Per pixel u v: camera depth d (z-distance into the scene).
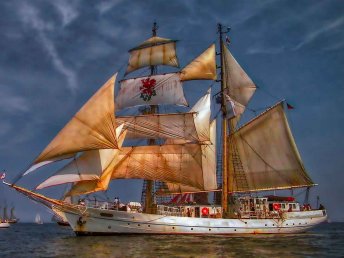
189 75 53.97
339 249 34.62
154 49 55.56
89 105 42.31
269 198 51.31
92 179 41.69
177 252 31.00
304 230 50.19
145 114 54.47
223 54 54.75
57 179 40.97
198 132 52.16
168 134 52.34
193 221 44.00
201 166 51.12
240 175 52.06
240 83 53.56
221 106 52.97
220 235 44.78
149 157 50.84
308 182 50.31
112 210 42.03
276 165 51.44
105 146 41.94
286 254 31.11
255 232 46.69
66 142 40.91
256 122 52.44
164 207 46.31
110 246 34.53
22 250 34.12
